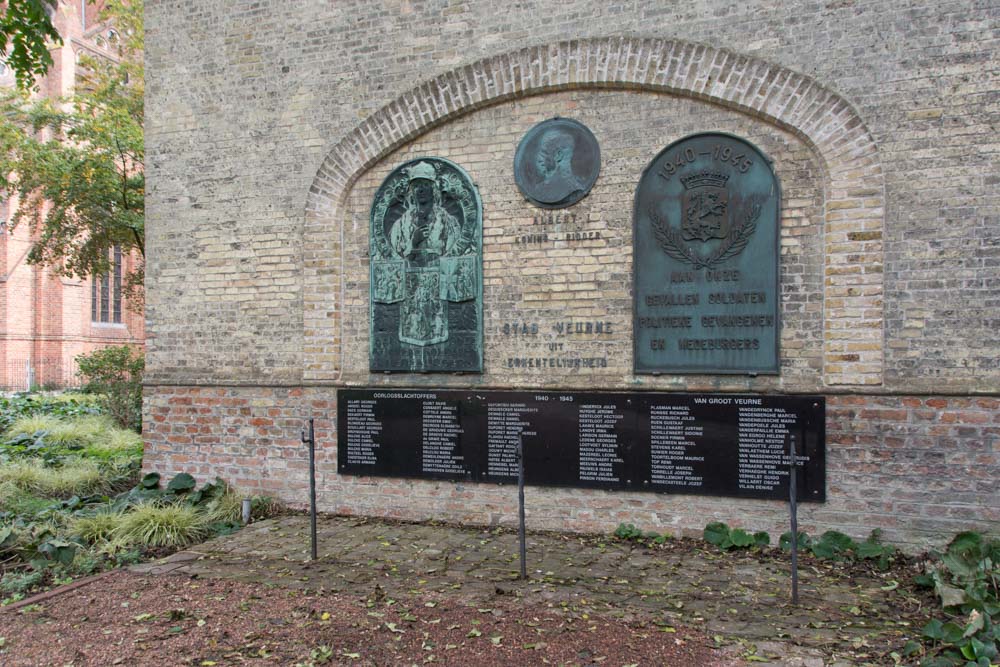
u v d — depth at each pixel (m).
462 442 6.91
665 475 6.29
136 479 8.98
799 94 5.91
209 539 6.59
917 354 5.62
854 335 5.77
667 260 6.29
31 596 5.24
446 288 6.97
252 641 4.27
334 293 7.35
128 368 13.79
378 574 5.50
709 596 4.96
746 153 6.11
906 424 5.64
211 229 7.81
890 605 4.80
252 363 7.65
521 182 6.72
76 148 15.04
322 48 7.38
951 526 5.53
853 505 5.78
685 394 6.23
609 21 6.43
